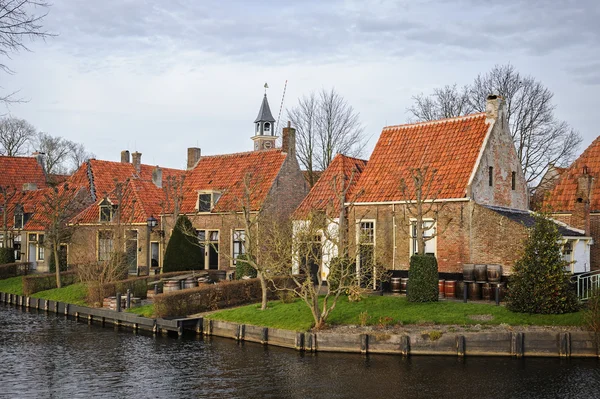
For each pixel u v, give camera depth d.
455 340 16.06
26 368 15.87
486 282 20.20
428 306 18.72
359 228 22.61
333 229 23.61
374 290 23.20
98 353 17.50
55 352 17.69
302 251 19.95
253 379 14.52
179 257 28.50
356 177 27.25
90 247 34.34
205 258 31.41
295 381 14.29
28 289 28.48
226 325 19.52
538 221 18.03
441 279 22.25
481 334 16.02
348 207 25.08
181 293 21.36
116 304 22.72
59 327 21.91
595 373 14.41
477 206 21.94
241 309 20.89
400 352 16.36
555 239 17.66
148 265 32.16
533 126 36.09
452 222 22.52
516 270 17.98
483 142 23.53
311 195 27.42
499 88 36.72
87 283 25.73
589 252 22.94
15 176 45.09
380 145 27.02
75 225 33.56
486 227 21.69
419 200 19.81
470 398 12.96
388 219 24.31
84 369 15.72
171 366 15.83
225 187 32.09
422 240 19.73
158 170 36.97
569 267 21.50
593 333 15.63
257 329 18.52
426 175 23.97
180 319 19.94
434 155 24.72
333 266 18.34
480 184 22.89
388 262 24.19
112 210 32.41
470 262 21.97
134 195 34.53
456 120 25.38
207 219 31.36
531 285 17.42
